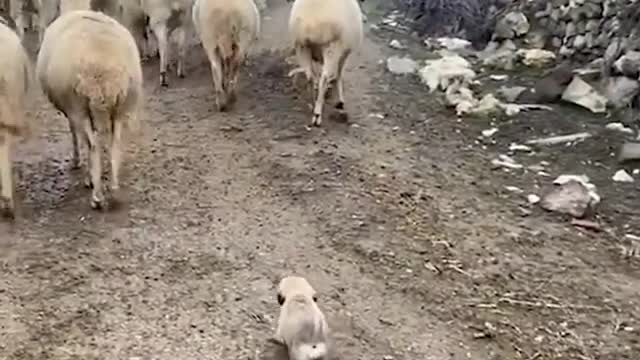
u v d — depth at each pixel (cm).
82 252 286
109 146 313
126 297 262
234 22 394
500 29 514
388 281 276
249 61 476
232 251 290
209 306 259
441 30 544
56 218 308
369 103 425
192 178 340
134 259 283
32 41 474
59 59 296
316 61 388
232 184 337
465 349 244
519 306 265
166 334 246
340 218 314
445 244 299
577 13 482
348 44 381
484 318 258
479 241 302
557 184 344
